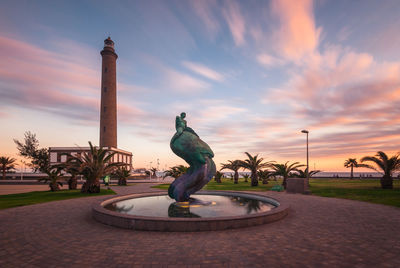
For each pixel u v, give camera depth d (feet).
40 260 17.42
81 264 16.71
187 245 20.34
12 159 186.70
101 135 223.51
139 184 124.57
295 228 26.12
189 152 39.65
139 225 25.14
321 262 17.10
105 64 229.45
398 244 21.08
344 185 97.30
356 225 27.84
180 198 39.14
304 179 68.08
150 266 16.35
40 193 69.41
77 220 30.50
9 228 26.43
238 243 20.89
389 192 65.82
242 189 85.61
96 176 70.13
